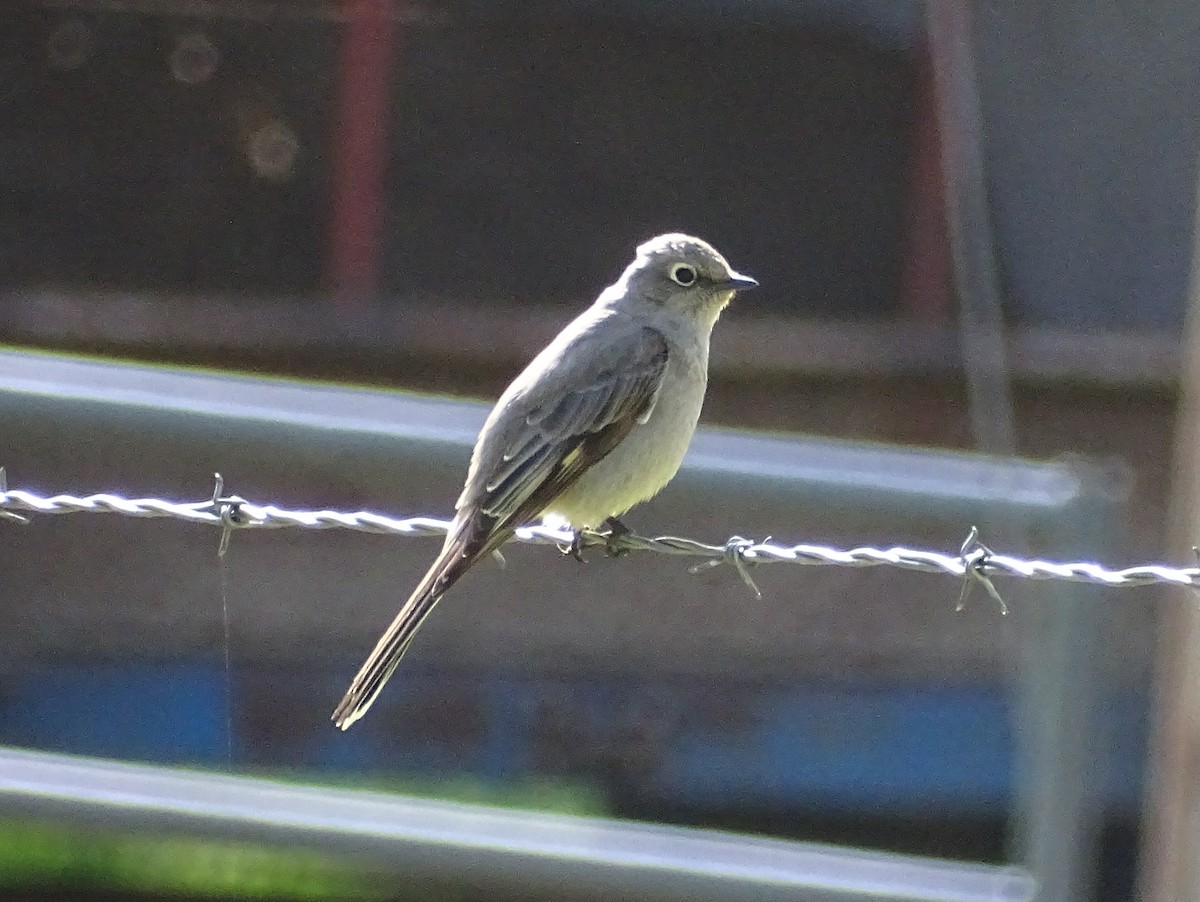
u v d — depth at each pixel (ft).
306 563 48.93
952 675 47.83
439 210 56.54
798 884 21.93
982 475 24.43
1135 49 54.60
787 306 56.49
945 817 46.21
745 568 23.30
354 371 55.16
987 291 54.13
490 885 21.74
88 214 56.95
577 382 26.30
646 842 21.86
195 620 48.47
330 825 21.66
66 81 56.44
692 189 56.39
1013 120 55.11
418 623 23.30
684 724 47.75
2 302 54.70
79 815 21.43
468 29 55.98
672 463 27.14
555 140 56.29
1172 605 29.78
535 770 47.09
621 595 48.88
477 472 25.35
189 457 25.21
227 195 56.75
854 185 56.29
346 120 56.44
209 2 56.18
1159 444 54.75
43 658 48.06
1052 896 23.38
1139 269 55.26
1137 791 46.09
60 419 24.41
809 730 47.47
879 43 55.67
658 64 56.08
